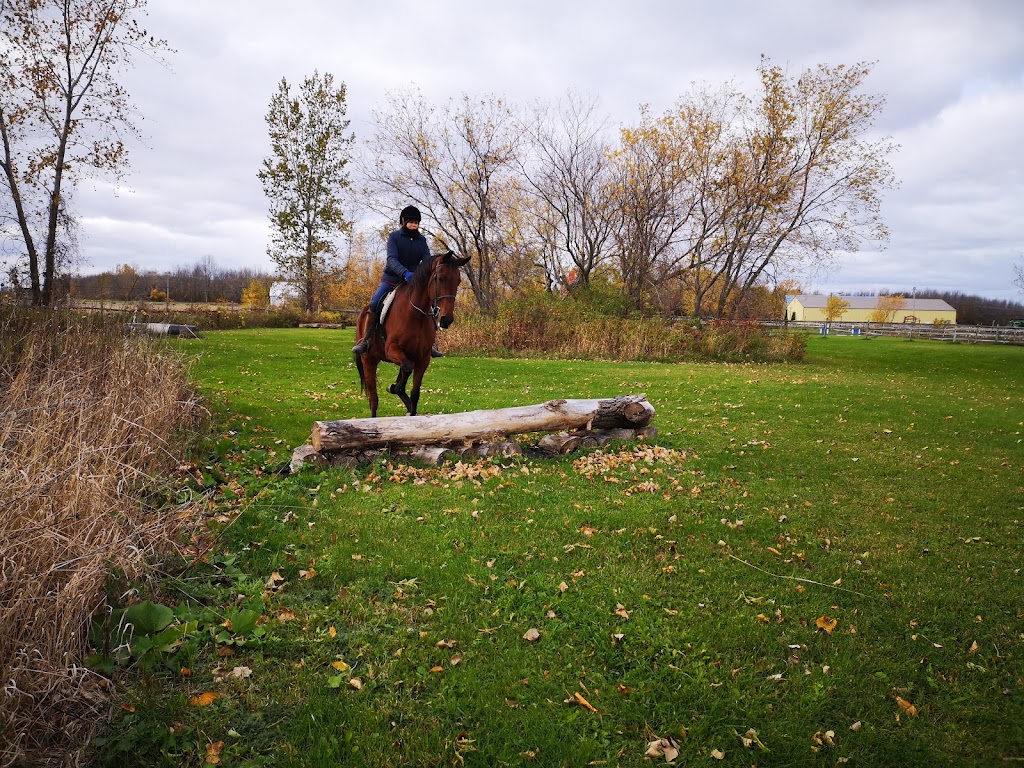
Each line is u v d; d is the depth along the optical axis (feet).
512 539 16.71
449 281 24.72
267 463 23.06
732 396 45.83
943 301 362.12
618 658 11.74
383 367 55.11
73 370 22.72
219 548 15.17
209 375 45.47
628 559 15.94
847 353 102.12
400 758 9.19
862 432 34.12
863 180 103.14
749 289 117.19
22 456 13.96
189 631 11.56
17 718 8.65
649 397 44.19
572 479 22.30
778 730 10.05
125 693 9.93
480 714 10.21
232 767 8.85
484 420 24.80
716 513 19.67
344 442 22.02
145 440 18.72
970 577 15.98
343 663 11.11
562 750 9.47
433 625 12.55
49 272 75.15
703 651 11.97
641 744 9.73
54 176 78.59
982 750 9.91
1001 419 40.04
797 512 20.26
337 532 16.65
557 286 115.03
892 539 18.33
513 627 12.62
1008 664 12.18
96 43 77.51
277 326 124.57
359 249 193.57
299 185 155.12
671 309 112.37
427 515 18.11
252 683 10.62
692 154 105.50
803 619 13.48
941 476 25.49
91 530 11.69
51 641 9.82
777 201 104.42
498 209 111.45
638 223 107.45
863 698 10.97
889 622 13.51
